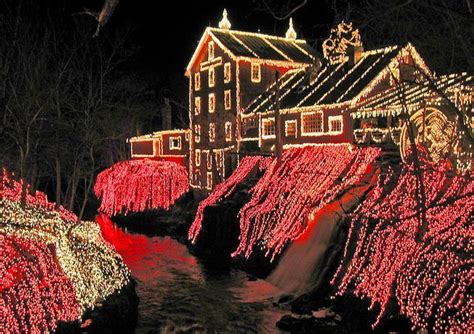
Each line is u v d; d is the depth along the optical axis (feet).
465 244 67.72
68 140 118.52
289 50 172.04
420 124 87.15
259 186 130.21
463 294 61.62
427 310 64.85
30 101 90.43
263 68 160.56
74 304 70.49
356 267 83.10
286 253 105.81
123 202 195.93
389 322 69.41
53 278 69.41
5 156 110.83
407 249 73.51
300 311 84.12
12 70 103.45
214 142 163.84
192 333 80.53
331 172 114.42
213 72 170.09
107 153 239.50
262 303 92.07
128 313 81.82
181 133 192.24
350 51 132.16
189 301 94.73
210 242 130.72
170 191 185.47
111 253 90.63
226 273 113.39
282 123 138.51
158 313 89.04
